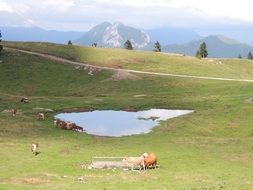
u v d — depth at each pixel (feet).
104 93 421.18
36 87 441.27
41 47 609.83
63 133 242.17
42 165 160.15
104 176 143.02
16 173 147.84
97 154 183.01
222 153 189.78
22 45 613.11
